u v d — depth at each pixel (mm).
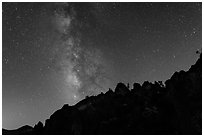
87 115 35531
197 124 30594
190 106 32125
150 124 31984
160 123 31953
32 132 36438
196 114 31328
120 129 32250
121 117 34531
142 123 32406
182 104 32625
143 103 36000
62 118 35656
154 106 34906
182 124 31016
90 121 34719
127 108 35969
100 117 35438
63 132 33625
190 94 32906
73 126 33812
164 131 30734
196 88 33156
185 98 32938
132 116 33781
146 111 33688
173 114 32312
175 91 34344
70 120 34781
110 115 35562
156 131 30844
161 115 32969
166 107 33750
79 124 34125
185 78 35094
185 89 33688
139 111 34188
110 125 33094
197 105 31922
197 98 32406
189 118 31266
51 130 34594
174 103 33156
